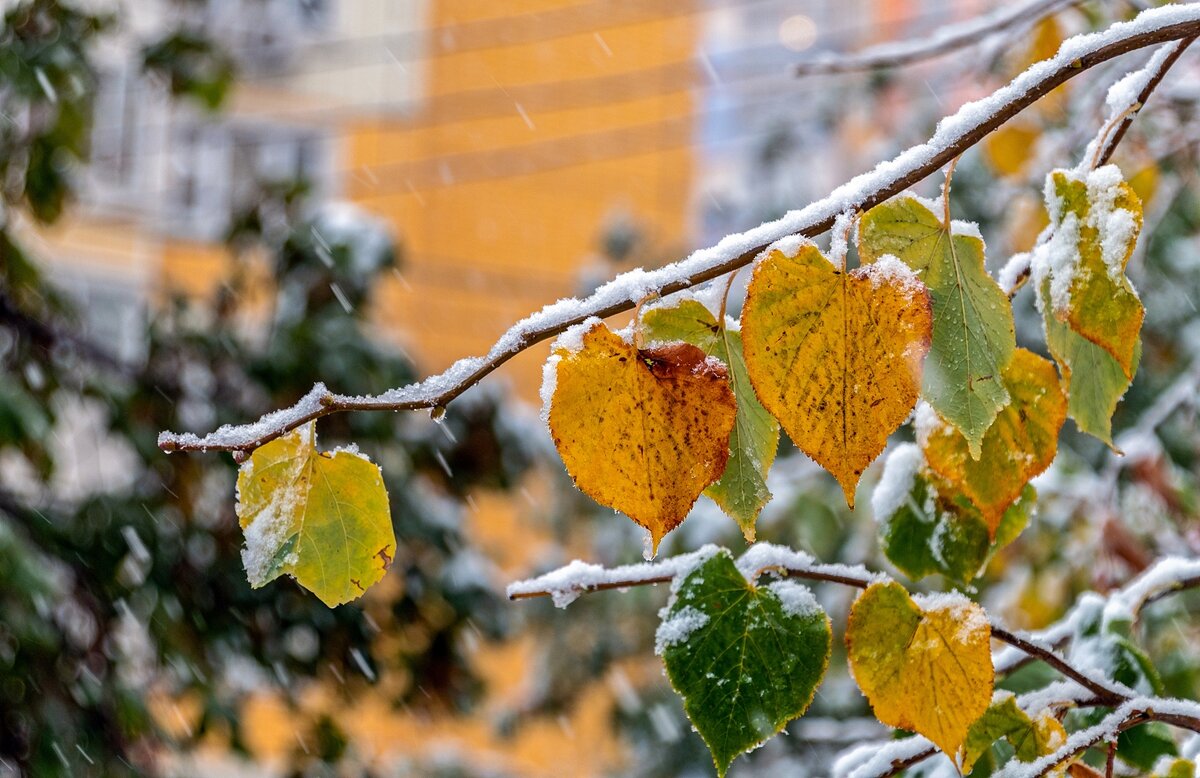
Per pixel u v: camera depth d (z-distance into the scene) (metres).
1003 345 1.05
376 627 5.11
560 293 13.08
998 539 1.45
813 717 5.54
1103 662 1.45
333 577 1.08
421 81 12.28
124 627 4.86
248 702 5.18
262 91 10.90
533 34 13.04
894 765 1.30
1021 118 2.59
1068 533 3.13
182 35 5.23
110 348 5.83
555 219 13.15
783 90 7.73
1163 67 1.17
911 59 2.37
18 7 4.78
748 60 8.84
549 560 7.88
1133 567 2.84
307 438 1.07
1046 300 1.18
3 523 4.19
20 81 4.57
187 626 4.85
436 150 12.50
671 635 1.15
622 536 7.45
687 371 1.00
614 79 13.39
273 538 1.07
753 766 6.24
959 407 1.03
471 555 5.49
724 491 1.09
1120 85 1.20
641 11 13.42
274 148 11.08
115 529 4.78
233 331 5.20
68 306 5.21
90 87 4.82
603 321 1.00
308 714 5.11
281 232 5.37
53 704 4.46
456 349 12.63
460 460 5.40
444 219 12.66
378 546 1.08
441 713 5.32
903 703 1.14
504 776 9.84
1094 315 1.11
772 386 0.95
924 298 0.97
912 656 1.14
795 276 0.97
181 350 5.13
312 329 5.10
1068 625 1.53
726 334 1.07
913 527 1.46
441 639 5.20
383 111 11.63
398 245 5.52
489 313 12.80
